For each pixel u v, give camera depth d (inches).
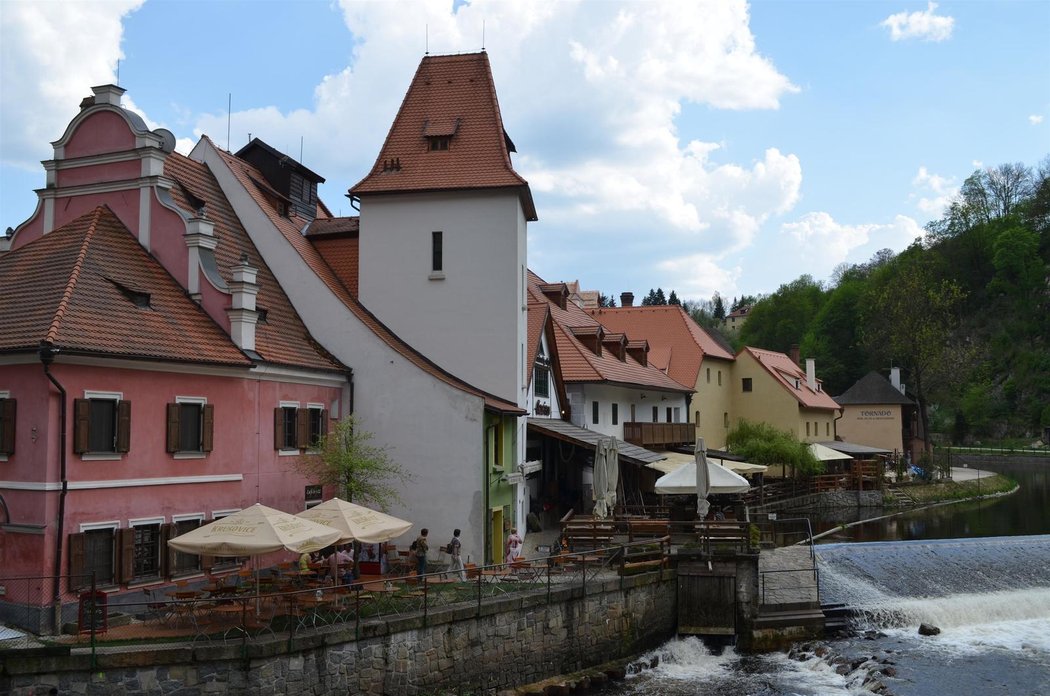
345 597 727.7
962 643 988.6
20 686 590.2
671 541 1071.6
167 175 1008.2
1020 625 1068.5
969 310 4480.8
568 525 1055.0
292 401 953.5
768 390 2657.5
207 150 1142.3
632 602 914.7
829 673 884.0
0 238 945.5
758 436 2212.1
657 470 1585.9
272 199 1199.6
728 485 1079.6
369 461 934.4
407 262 1162.0
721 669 902.4
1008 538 1398.9
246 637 622.2
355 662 673.0
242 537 642.2
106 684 596.4
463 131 1205.1
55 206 938.1
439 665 730.2
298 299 1080.2
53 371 684.7
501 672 779.4
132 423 746.8
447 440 1022.4
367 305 1165.1
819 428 2874.0
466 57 1272.1
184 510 796.0
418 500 1024.9
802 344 4562.0
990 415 4045.3
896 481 2402.8
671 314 2502.5
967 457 3614.7
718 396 2591.0
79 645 613.9
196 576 802.2
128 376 746.2
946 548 1338.6
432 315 1152.2
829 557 1258.0
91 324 735.7
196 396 816.3
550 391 1510.8
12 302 761.6
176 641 629.0
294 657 637.9
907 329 3070.9
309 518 752.3
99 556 715.4
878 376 3211.1
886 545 1342.3
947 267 4581.7
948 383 3649.1
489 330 1140.5
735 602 966.4
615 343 1946.4
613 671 857.5
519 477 1160.2
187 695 607.2
